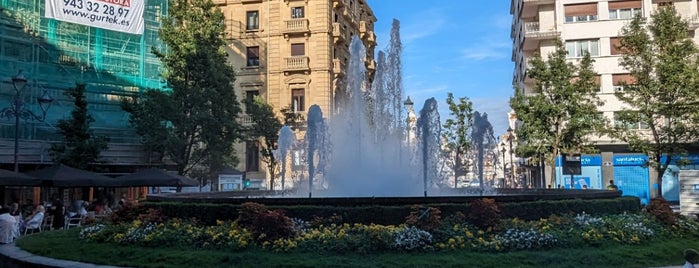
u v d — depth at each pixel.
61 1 33.12
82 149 28.00
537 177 48.66
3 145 28.98
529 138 32.22
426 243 10.20
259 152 43.94
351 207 11.16
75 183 21.77
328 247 9.98
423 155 18.53
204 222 11.63
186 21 33.69
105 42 35.84
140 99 35.69
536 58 32.91
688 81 27.09
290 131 38.06
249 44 45.88
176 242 10.73
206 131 31.09
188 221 11.70
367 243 10.02
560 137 31.77
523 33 45.56
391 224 10.98
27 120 31.08
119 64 36.28
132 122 31.55
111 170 34.06
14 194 29.83
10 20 31.38
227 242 10.40
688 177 21.91
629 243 11.01
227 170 34.38
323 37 44.59
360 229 10.58
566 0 41.75
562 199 12.49
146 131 30.73
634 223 11.95
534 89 33.03
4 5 31.11
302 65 44.16
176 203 12.22
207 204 11.82
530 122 32.03
